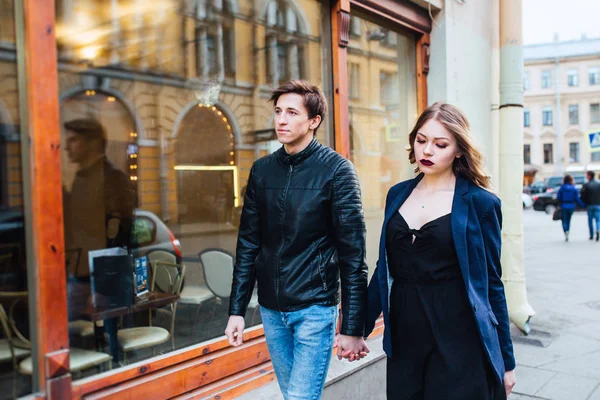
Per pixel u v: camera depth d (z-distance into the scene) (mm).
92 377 2408
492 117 6062
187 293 3844
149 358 2691
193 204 5871
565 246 12305
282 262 2080
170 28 5902
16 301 2115
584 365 4359
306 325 2051
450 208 1983
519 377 4141
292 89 2096
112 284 3172
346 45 4156
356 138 4457
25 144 2117
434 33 5117
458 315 1922
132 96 6320
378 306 2152
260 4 5059
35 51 2102
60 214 2178
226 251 4426
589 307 6230
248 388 2996
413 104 5078
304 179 2082
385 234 2086
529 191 34781
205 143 6309
